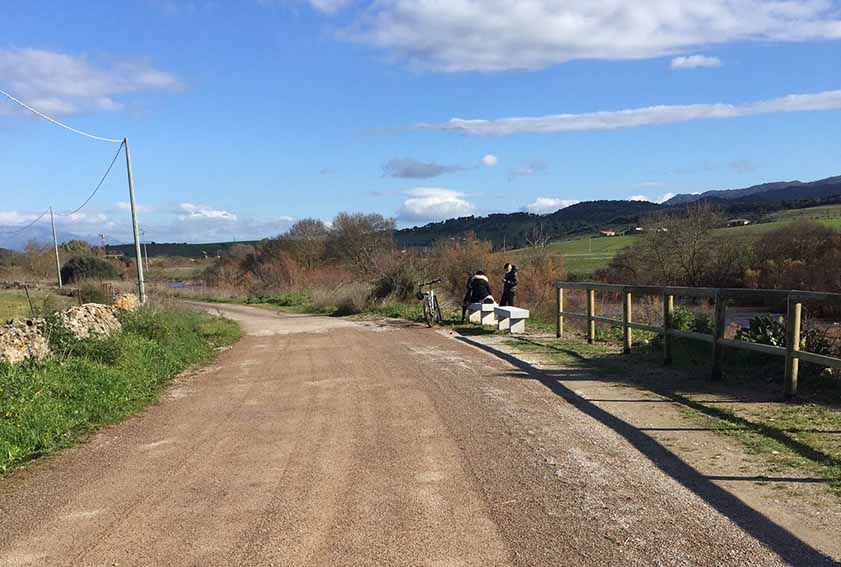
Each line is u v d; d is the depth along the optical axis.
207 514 4.89
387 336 17.00
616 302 22.33
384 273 27.47
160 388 10.70
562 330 14.47
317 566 3.95
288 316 28.23
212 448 6.78
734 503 4.63
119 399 9.28
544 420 7.21
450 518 4.60
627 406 7.60
